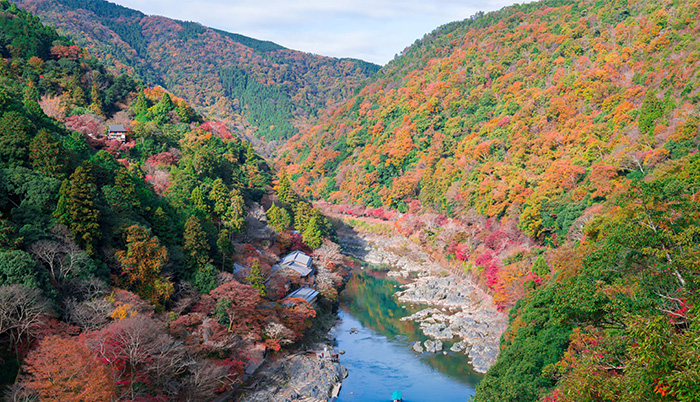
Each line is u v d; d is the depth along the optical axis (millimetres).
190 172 109062
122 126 119000
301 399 62562
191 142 135625
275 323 70688
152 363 51156
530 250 98312
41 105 113750
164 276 66750
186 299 65375
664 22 141375
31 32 138625
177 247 72625
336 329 90812
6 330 47469
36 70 130000
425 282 119312
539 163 127250
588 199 96500
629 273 35062
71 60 143000
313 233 119375
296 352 75500
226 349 62406
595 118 126062
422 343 83938
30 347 48375
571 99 142875
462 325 89750
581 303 31484
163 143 122375
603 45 159375
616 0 178625
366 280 128000
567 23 191000
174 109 151375
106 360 46812
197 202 96562
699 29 126688
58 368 40969
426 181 169375
